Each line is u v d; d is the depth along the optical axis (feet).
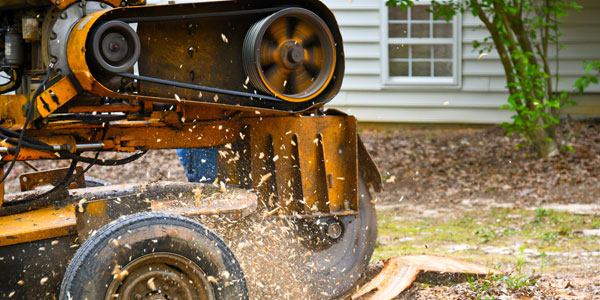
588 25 47.67
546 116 37.86
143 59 13.96
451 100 49.11
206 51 14.71
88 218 12.31
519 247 22.88
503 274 17.48
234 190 15.89
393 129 49.47
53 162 41.04
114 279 11.44
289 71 15.48
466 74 48.75
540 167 37.68
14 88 14.61
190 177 19.54
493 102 48.80
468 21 48.21
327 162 16.71
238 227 16.16
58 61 13.03
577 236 24.44
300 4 15.66
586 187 33.76
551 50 48.08
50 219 13.17
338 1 48.67
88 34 12.76
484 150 42.55
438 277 17.43
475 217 28.71
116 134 14.98
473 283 16.90
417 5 48.85
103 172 39.06
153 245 11.76
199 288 12.22
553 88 48.19
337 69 16.14
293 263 16.75
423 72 49.52
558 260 20.72
